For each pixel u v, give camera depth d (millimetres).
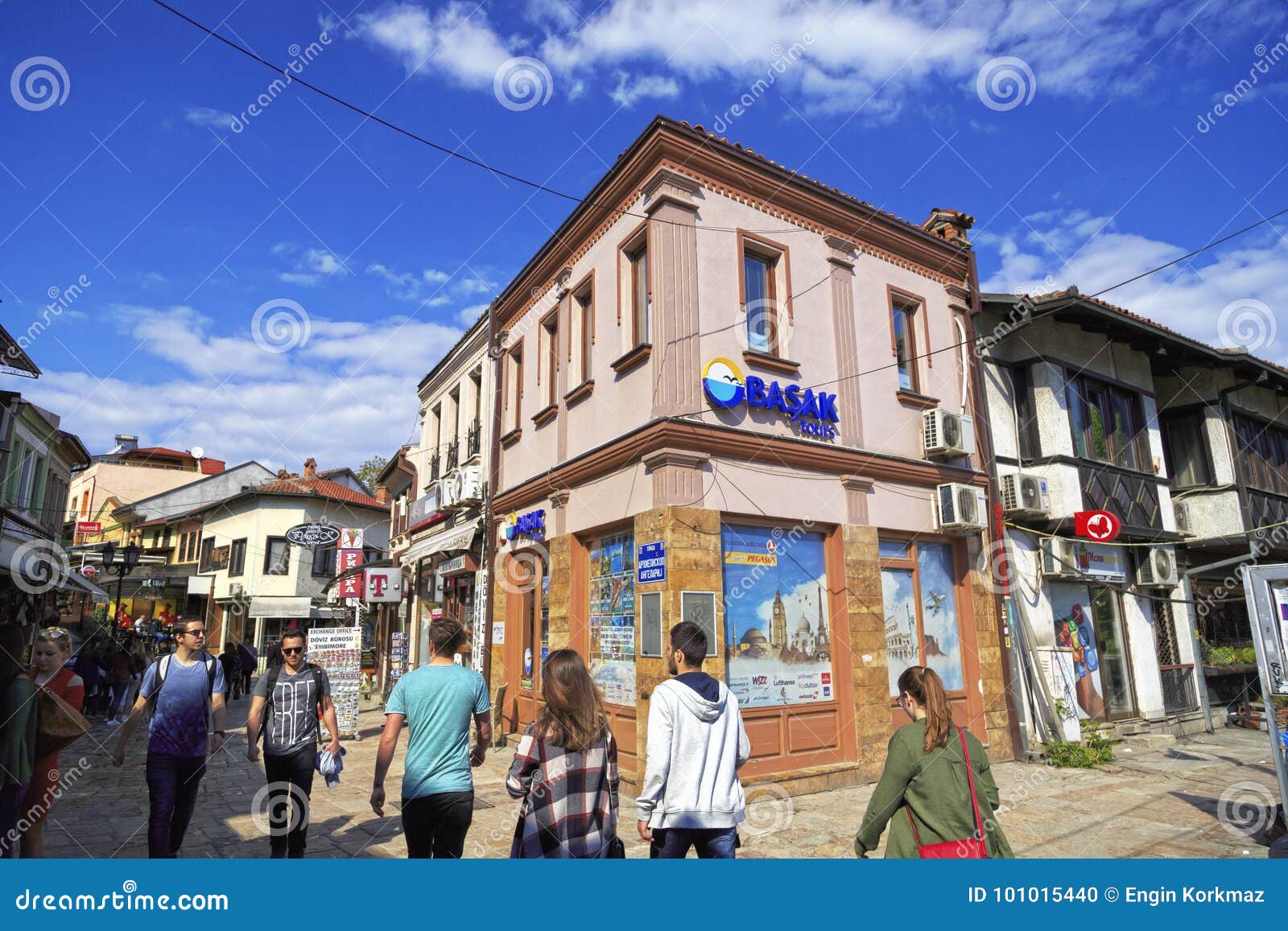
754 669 8367
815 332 9695
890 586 9812
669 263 8586
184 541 35625
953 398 11234
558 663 3484
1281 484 15430
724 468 8461
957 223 12320
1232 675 14750
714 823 3607
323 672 5871
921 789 3256
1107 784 8742
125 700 15977
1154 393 14719
